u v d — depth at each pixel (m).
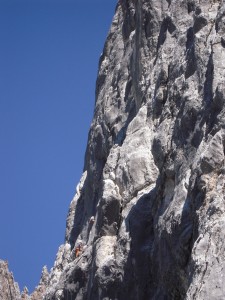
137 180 62.72
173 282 51.25
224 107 49.91
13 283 105.25
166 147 55.69
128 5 82.88
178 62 60.19
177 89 58.12
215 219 45.41
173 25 65.50
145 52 70.62
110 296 58.66
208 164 47.88
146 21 71.50
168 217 51.16
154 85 66.62
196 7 59.31
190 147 52.94
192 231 48.75
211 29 57.22
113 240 61.84
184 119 53.91
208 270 43.91
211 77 53.03
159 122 58.78
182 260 49.47
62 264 79.12
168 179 54.72
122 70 78.75
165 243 51.41
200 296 43.19
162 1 71.38
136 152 63.91
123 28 82.38
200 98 53.97
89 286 61.84
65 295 66.00
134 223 58.84
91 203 76.44
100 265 60.00
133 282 57.72
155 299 53.94
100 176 75.94
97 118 80.50
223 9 54.72
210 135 49.91
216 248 44.41
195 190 48.38
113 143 74.62
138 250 57.69
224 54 52.94
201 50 56.56
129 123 70.19
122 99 76.31
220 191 46.66
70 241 81.25
